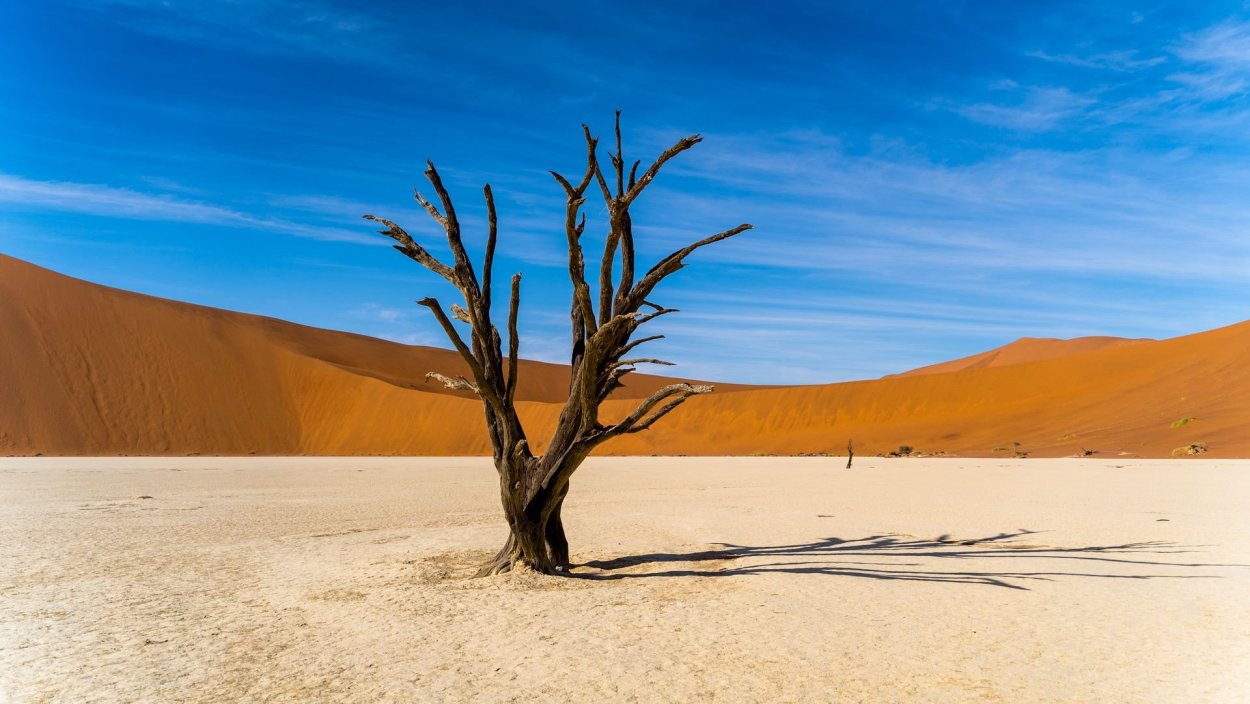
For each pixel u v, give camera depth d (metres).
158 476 37.62
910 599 9.11
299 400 89.81
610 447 86.50
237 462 57.44
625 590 9.84
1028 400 78.12
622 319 10.25
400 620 8.32
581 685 6.05
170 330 91.25
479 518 19.31
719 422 92.94
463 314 11.70
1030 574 10.75
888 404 88.88
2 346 79.44
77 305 88.94
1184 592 9.47
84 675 6.49
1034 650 6.96
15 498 24.83
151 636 7.76
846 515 19.17
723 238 10.97
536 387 144.00
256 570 11.71
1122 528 15.85
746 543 14.43
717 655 6.84
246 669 6.61
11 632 7.95
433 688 6.03
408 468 48.00
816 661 6.64
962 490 26.59
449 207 11.30
